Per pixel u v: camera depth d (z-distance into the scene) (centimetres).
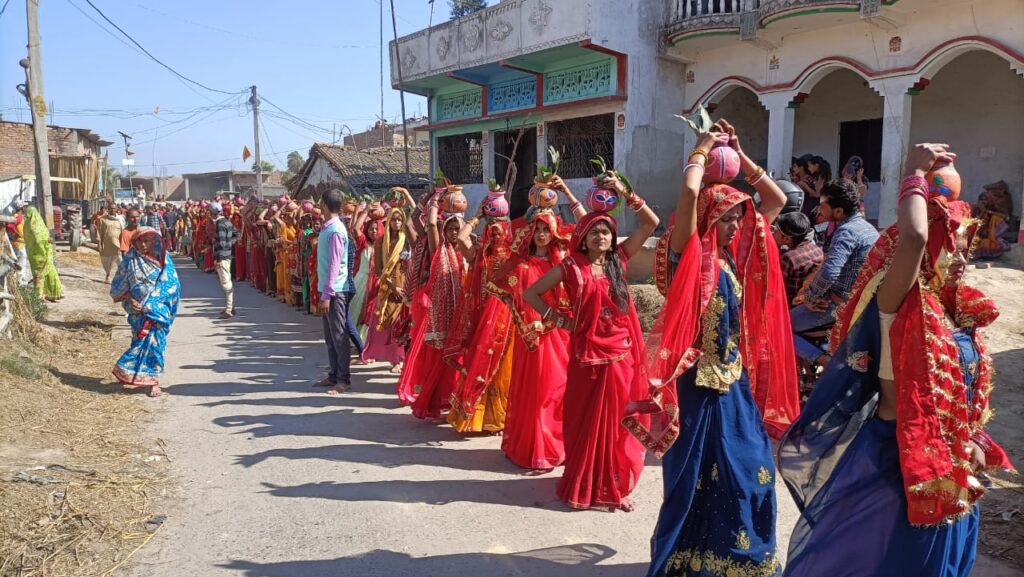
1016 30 1072
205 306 1396
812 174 777
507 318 575
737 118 1672
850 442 296
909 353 262
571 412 452
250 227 1664
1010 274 1048
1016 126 1296
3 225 858
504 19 1611
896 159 1224
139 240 700
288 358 905
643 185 1545
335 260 716
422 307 643
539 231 500
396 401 704
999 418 571
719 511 321
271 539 412
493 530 423
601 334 437
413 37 1888
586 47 1441
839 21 1256
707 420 325
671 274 351
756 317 359
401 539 412
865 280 287
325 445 573
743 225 349
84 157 3216
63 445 545
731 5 1427
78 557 385
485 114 1852
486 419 591
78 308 1230
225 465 527
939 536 262
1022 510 417
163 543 406
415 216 766
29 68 1739
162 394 721
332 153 2670
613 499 446
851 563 275
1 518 411
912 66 1189
